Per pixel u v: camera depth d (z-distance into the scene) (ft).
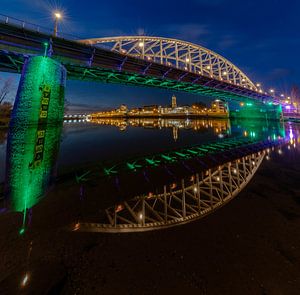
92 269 15.07
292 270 15.38
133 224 21.52
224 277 14.87
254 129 159.33
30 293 12.58
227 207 26.00
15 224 19.22
